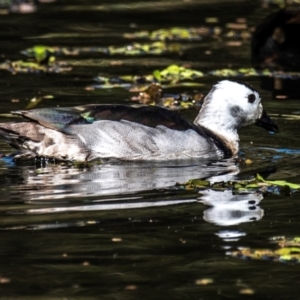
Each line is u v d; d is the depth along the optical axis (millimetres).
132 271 10859
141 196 13664
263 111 17219
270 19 25062
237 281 10609
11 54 24500
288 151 16609
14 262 11094
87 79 21844
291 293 10289
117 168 15250
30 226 12250
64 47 25391
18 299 10078
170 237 11930
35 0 31906
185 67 23375
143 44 25953
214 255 11359
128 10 30562
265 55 24656
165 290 10344
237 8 30906
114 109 15930
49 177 14617
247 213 12875
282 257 11281
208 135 16516
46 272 10812
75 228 12211
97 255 11312
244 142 17328
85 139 15594
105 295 10180
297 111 19297
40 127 15664
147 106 16234
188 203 13305
